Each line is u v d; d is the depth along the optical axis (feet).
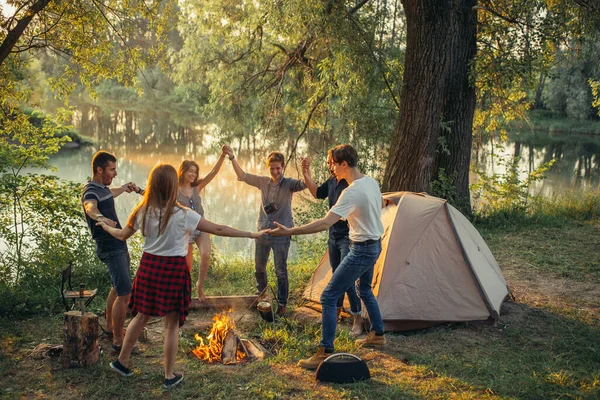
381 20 40.24
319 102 43.04
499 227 32.94
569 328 17.28
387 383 13.33
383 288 17.30
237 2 45.65
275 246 18.40
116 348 14.65
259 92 47.19
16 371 13.55
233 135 49.60
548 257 26.20
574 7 32.42
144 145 94.99
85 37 28.07
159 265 12.51
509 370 14.21
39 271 20.83
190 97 51.65
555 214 36.52
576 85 131.23
